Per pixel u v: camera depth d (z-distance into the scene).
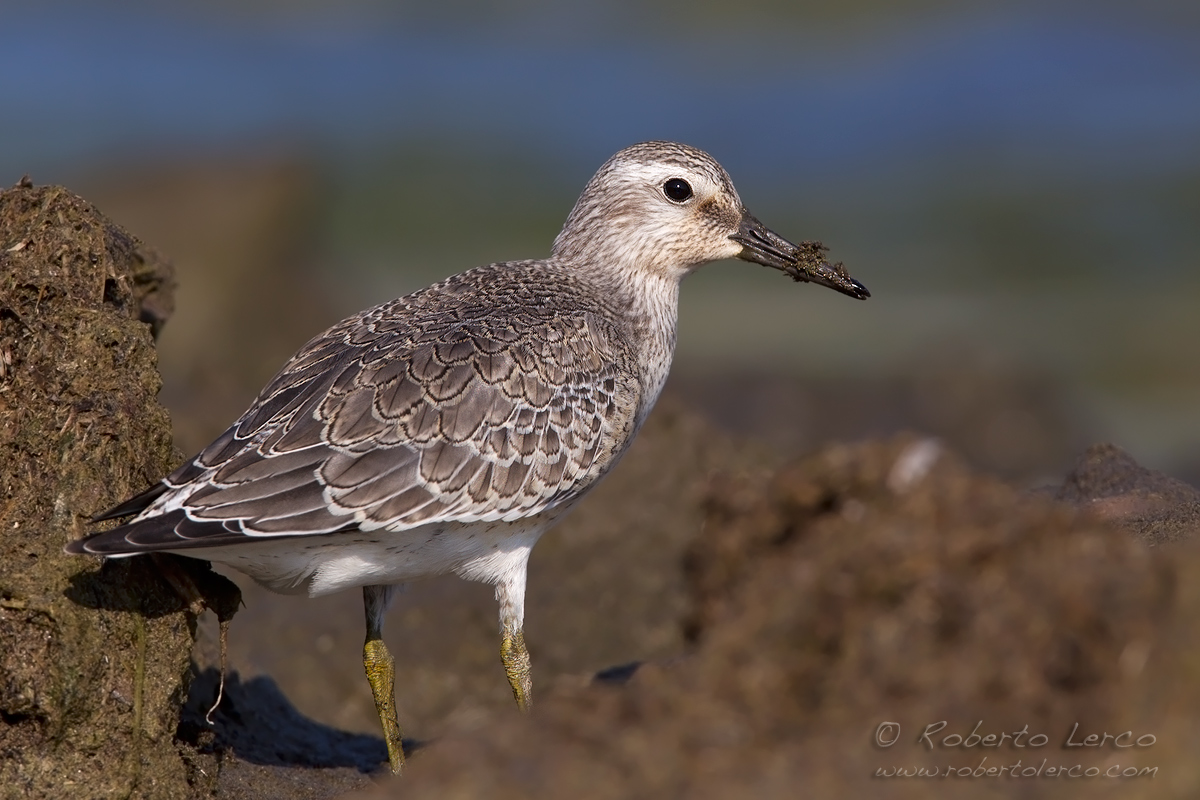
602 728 6.69
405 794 6.57
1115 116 40.16
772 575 7.24
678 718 6.67
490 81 43.03
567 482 10.13
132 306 10.32
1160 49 44.34
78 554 8.13
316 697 12.65
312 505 8.90
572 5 48.44
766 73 43.59
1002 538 6.97
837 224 34.34
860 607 6.87
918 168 37.16
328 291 30.33
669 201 12.08
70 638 8.02
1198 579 6.45
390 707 10.41
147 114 38.28
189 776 8.89
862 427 24.53
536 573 14.75
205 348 27.52
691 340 28.59
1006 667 6.53
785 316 29.95
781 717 6.66
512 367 9.82
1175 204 34.59
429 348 9.63
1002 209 34.84
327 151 37.06
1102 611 6.55
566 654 13.40
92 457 8.62
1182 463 23.02
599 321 10.83
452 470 9.40
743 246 12.45
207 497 8.57
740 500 8.32
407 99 41.44
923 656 6.62
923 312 29.88
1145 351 27.75
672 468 16.23
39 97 39.00
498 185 36.66
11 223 9.28
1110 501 10.88
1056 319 29.16
